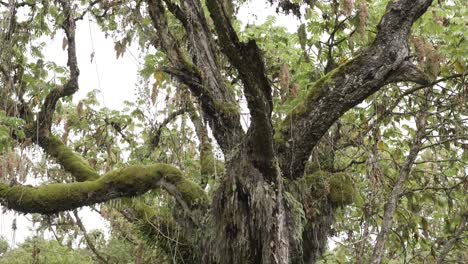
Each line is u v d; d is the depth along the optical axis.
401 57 5.55
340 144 7.46
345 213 8.69
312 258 6.51
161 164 6.45
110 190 6.23
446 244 8.98
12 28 6.88
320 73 7.21
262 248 5.63
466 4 7.64
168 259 6.86
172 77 6.52
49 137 7.14
